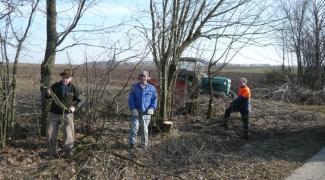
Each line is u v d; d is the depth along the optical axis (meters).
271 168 10.88
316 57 30.08
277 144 13.50
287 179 10.12
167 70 12.91
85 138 10.86
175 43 12.74
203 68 18.03
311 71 30.03
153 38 12.52
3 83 10.08
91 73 11.65
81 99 10.10
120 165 9.67
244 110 14.34
